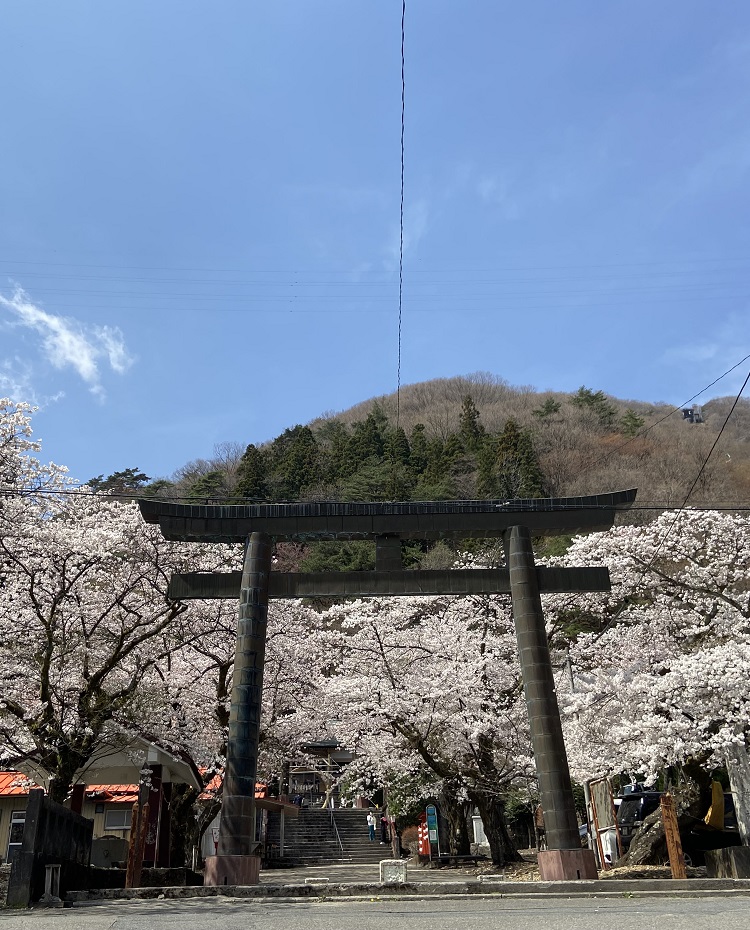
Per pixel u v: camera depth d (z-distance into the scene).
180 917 9.48
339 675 26.39
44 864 11.80
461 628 25.28
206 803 25.72
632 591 23.97
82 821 14.00
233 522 16.39
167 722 20.80
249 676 14.84
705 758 17.16
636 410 104.06
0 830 24.72
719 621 20.48
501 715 22.28
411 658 24.77
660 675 19.45
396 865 12.98
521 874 19.06
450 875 20.64
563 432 88.38
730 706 16.67
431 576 16.06
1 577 18.30
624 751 17.67
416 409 126.06
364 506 16.45
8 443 18.62
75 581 18.08
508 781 23.28
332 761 44.97
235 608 20.69
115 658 17.64
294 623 24.00
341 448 82.88
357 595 15.98
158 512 16.19
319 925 8.55
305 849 34.69
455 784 23.81
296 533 16.36
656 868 16.31
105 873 14.98
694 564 22.22
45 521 19.11
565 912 9.30
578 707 19.61
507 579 16.09
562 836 13.32
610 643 23.70
